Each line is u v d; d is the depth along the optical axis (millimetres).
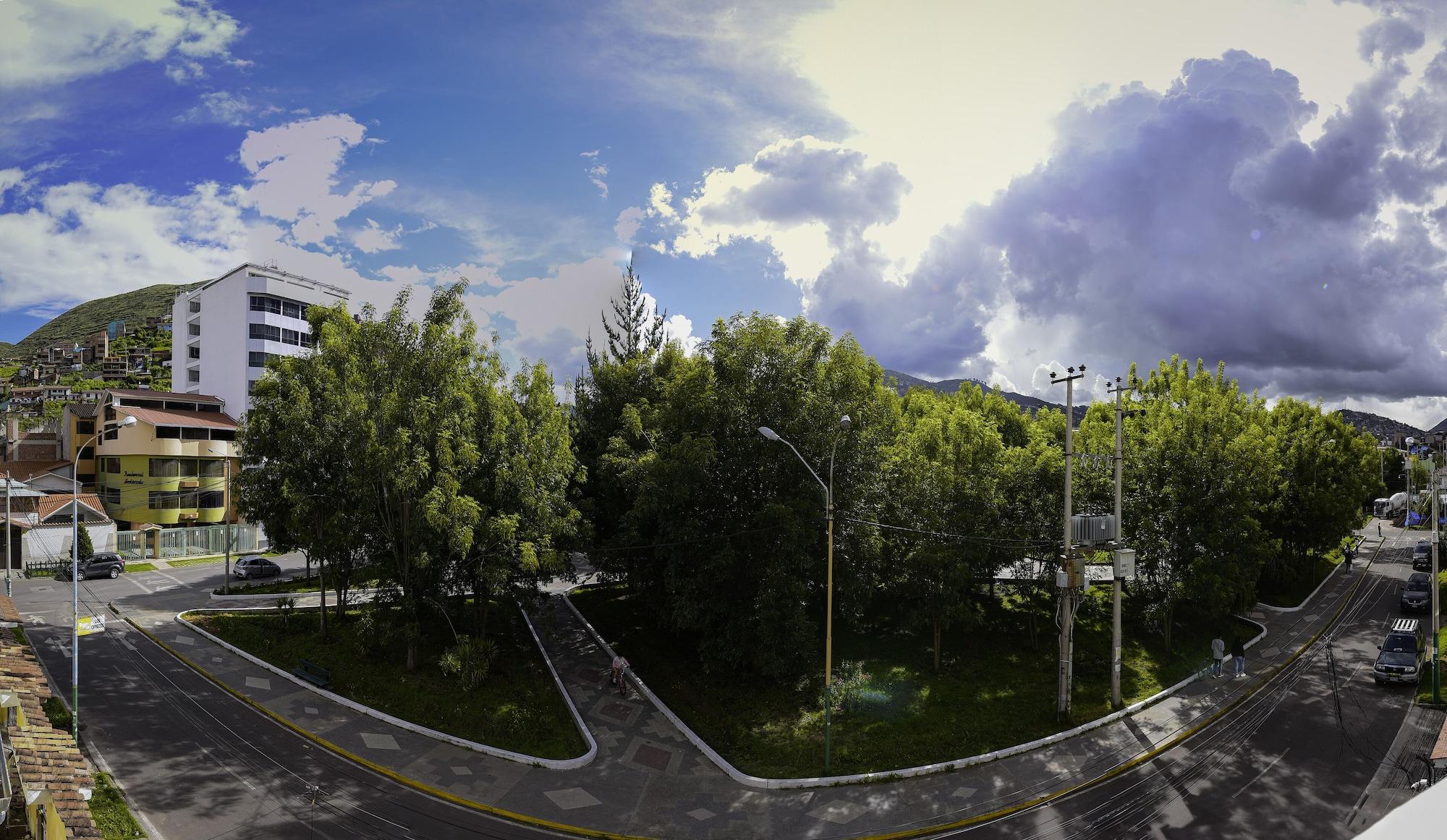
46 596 38750
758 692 28281
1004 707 26953
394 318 28297
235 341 71562
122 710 23859
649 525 30781
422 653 29469
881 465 30234
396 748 22969
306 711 24922
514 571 27875
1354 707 26578
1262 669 30875
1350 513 43156
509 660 29969
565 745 23969
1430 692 27266
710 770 22891
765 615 26672
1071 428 26969
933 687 28703
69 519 50656
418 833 18656
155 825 17969
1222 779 21531
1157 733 24875
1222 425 33062
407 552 27500
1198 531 31875
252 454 31656
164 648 29797
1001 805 20641
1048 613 36594
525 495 27531
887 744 24156
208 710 24438
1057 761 23109
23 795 15594
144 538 50969
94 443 62750
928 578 29812
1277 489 41344
